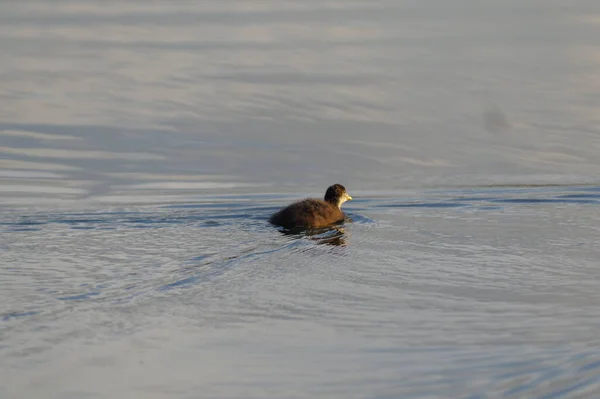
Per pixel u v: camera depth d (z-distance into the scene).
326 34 34.41
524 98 26.55
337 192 17.70
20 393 9.27
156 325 11.12
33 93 26.73
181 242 14.96
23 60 30.36
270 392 9.31
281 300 12.12
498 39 33.69
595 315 11.59
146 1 42.12
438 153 22.45
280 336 10.83
